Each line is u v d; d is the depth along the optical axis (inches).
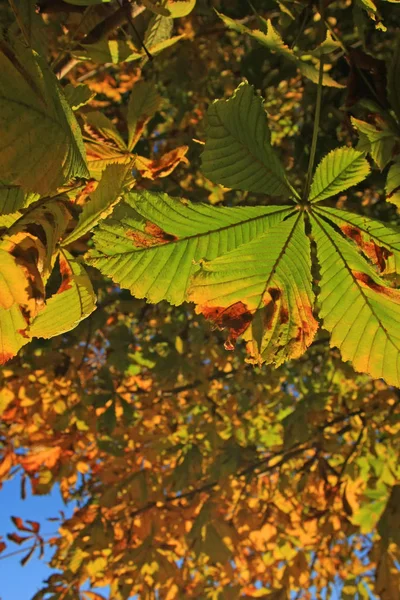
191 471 83.2
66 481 86.7
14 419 76.7
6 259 23.0
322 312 26.1
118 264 24.7
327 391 87.0
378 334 26.0
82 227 23.3
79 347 75.4
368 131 30.3
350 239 26.5
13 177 21.1
